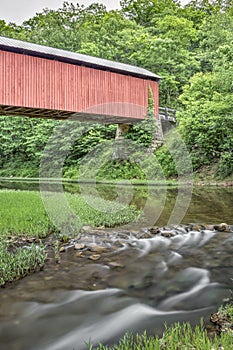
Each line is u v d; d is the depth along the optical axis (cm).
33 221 534
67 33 2586
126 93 1320
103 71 1255
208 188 1222
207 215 679
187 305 266
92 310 259
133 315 250
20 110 1180
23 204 714
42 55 1112
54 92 1141
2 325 235
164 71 2153
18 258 354
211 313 249
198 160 1508
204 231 518
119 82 1302
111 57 2222
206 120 1355
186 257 393
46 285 305
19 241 436
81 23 2888
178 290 297
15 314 251
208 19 2283
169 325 232
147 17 2781
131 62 2234
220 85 1317
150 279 323
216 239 472
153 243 451
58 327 234
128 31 2300
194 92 1423
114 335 222
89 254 400
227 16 2089
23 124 2306
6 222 526
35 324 238
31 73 1093
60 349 206
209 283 312
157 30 2369
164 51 2130
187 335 204
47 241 450
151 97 1394
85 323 239
